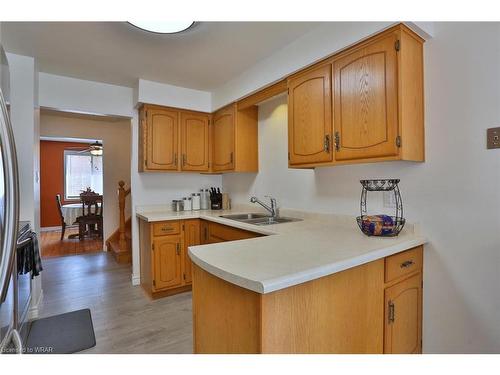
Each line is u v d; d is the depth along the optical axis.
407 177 1.78
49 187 7.10
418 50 1.65
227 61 2.53
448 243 1.59
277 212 2.79
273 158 2.89
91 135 4.70
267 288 0.91
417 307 1.66
